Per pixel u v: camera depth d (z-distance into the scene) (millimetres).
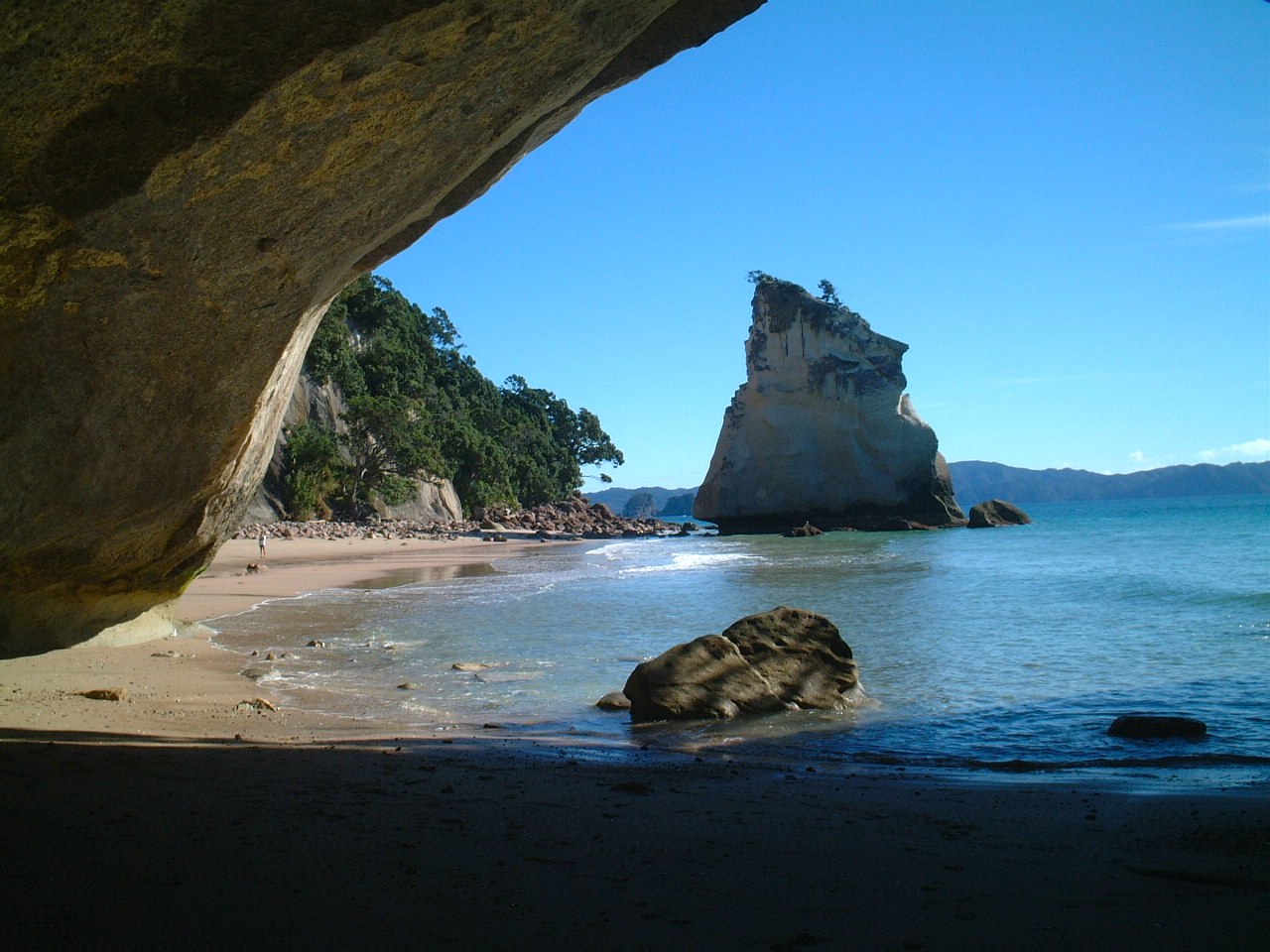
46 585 10500
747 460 66062
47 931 2850
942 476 65250
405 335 86688
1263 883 3838
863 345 63500
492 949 2875
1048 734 8594
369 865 3715
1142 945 3068
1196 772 7047
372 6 5613
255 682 10656
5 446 7160
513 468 96438
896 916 3359
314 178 6750
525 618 17859
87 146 5746
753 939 3066
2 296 6324
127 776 5293
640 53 7785
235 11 5359
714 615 18156
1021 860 4250
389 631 15945
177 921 2992
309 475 58906
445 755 6973
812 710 9602
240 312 7582
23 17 4883
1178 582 23781
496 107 7086
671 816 4996
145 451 8172
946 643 14367
